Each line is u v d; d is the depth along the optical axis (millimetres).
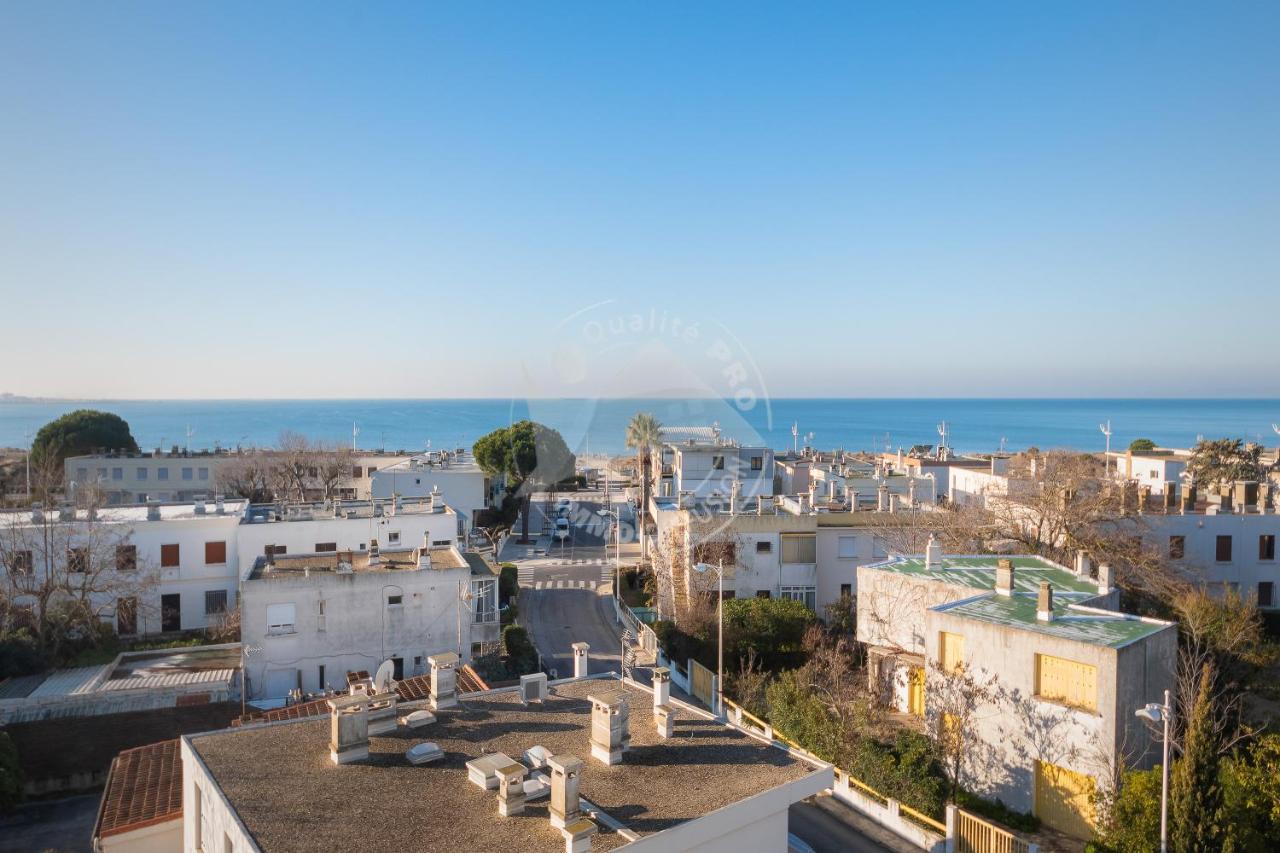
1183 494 42844
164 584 39594
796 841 17875
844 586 41094
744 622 35375
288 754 14102
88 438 77562
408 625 33406
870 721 25922
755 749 14664
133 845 16109
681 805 12273
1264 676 29391
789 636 35500
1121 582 34844
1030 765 21516
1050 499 38125
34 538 36375
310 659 32094
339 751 13633
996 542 38188
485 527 65562
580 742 14805
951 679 23391
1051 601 22859
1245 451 56844
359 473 73062
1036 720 21438
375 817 11727
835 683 27000
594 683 18500
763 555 40531
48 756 26484
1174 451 71750
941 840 19422
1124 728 20219
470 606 34219
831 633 36312
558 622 43312
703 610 36125
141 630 39000
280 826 11391
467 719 15828
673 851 11438
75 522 37594
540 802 12266
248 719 24297
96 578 37000
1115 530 39125
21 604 35719
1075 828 20609
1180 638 29406
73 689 29859
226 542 40719
